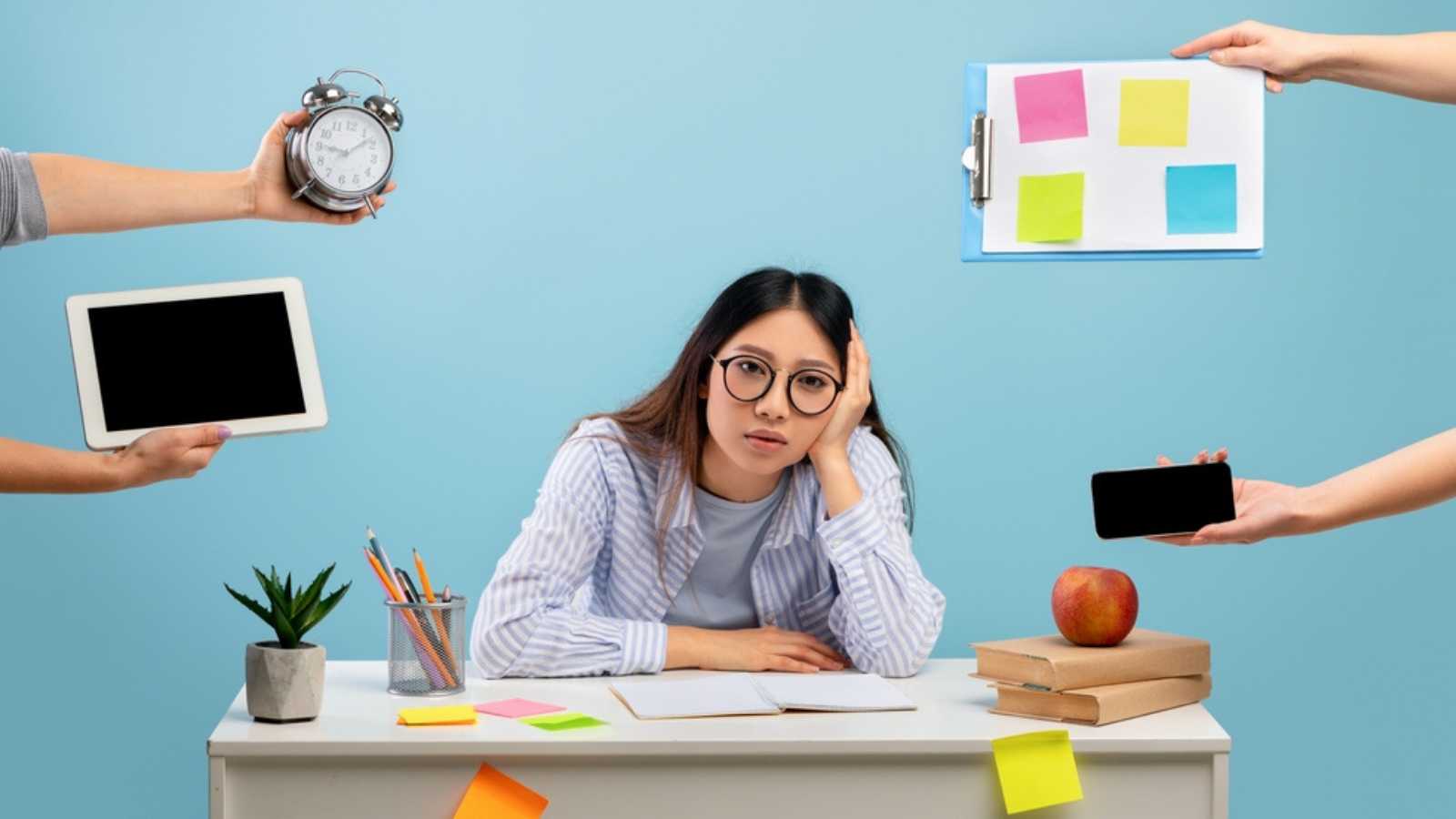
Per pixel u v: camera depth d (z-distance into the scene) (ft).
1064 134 5.78
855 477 6.28
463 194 9.24
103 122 9.00
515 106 9.25
